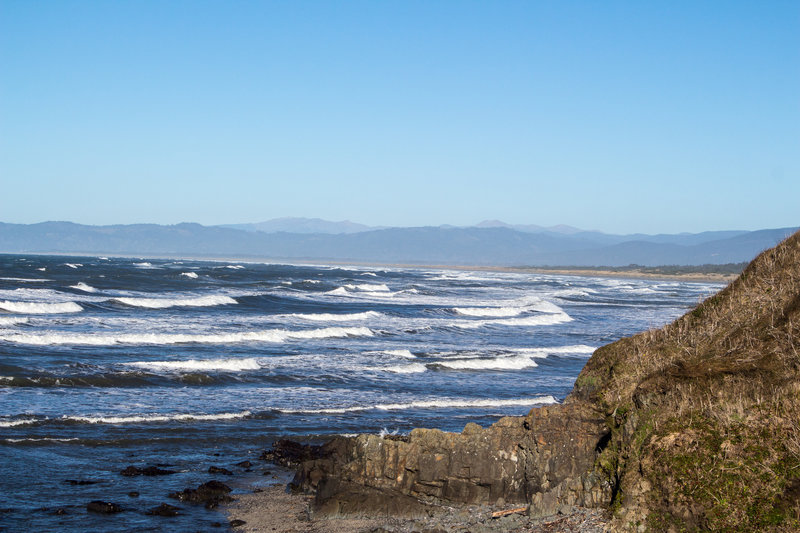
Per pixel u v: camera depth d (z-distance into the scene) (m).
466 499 12.80
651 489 10.00
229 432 18.38
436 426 19.67
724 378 11.09
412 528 11.70
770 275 13.32
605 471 11.43
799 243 13.49
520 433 13.09
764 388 10.57
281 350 32.19
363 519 12.30
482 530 11.21
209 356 29.38
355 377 26.80
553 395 25.25
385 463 13.30
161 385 23.61
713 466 9.62
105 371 24.52
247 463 15.85
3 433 16.95
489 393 25.05
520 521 11.33
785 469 9.15
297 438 17.97
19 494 13.14
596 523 10.46
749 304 13.02
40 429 17.52
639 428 11.07
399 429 19.23
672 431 10.38
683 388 11.24
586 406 12.90
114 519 12.26
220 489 13.96
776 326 11.84
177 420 19.14
